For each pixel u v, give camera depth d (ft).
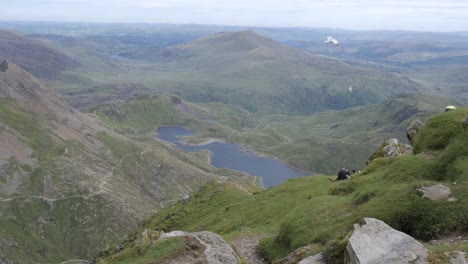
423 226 106.11
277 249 142.92
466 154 135.95
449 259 75.77
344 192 172.65
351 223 120.57
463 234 98.32
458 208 104.73
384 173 161.68
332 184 246.88
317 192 234.38
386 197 123.34
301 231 138.62
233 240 169.89
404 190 122.11
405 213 111.86
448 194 111.65
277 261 121.29
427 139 170.09
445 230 101.45
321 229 130.52
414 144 177.47
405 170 147.54
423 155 160.86
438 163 141.38
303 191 255.09
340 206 145.38
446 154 141.49
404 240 82.53
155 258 106.42
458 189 112.47
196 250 110.22
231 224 240.32
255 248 156.46
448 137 163.02
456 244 92.84
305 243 128.47
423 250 79.41
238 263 108.27
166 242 113.80
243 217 244.01
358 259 78.38
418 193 116.78
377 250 80.48
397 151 212.23
